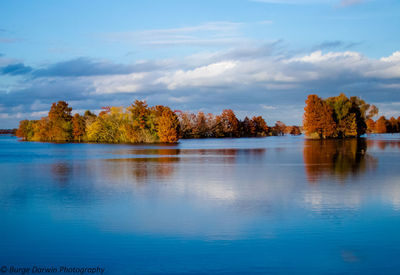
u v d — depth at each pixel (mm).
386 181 21047
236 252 9625
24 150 64750
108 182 21703
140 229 11641
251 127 182250
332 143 77688
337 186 19391
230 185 20203
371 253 9523
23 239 10727
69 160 39406
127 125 95312
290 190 18359
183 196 17016
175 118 92312
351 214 13320
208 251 9703
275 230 11453
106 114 105250
